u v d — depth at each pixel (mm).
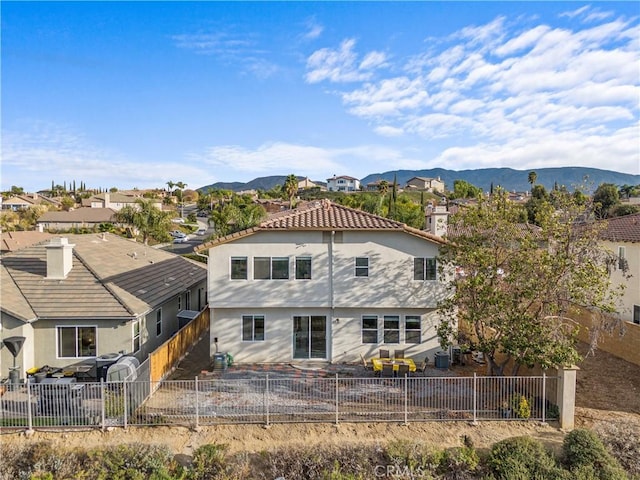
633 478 13125
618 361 23234
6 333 19531
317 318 23125
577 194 17906
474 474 13547
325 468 13398
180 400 17531
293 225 22328
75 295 21484
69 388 15461
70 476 12977
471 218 18594
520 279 17312
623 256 27781
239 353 22984
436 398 17703
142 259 31109
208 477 13148
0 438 14555
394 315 22922
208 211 135625
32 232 59250
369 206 64812
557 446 14547
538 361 16609
